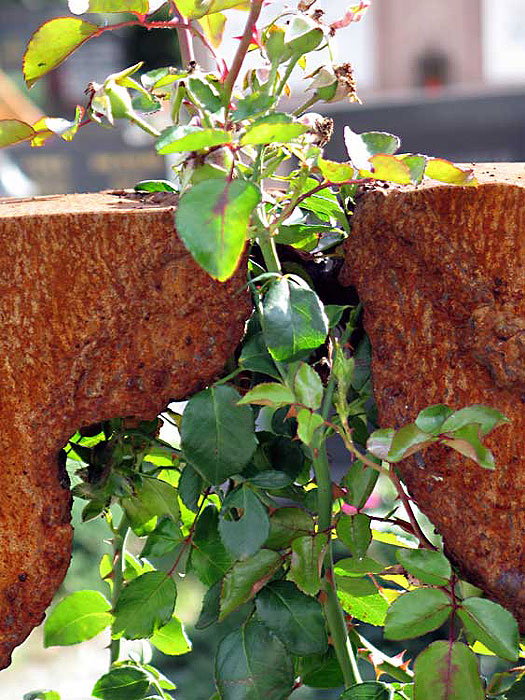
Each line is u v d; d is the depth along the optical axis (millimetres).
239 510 768
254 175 705
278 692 730
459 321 692
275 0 745
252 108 675
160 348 698
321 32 703
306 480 854
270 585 758
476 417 637
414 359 704
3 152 5891
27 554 698
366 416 806
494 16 6863
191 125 696
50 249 671
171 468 872
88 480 821
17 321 678
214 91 687
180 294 690
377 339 725
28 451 692
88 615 917
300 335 677
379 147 674
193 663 2387
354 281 750
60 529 706
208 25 771
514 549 677
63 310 679
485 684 864
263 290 753
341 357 693
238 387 802
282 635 730
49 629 907
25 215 671
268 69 742
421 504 708
